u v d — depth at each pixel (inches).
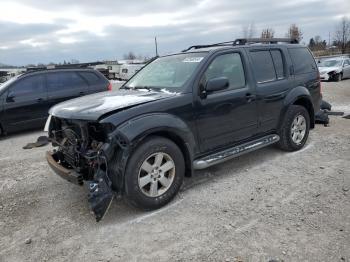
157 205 156.1
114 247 130.7
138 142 144.9
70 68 374.0
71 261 124.0
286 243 126.3
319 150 234.2
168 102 158.9
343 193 164.7
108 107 151.1
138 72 217.6
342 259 115.8
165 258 122.1
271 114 209.9
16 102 335.3
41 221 154.0
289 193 168.1
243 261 117.4
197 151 173.2
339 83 773.3
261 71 206.4
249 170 201.3
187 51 204.2
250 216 147.4
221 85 166.4
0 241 139.6
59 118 167.2
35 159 250.5
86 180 156.9
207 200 164.4
